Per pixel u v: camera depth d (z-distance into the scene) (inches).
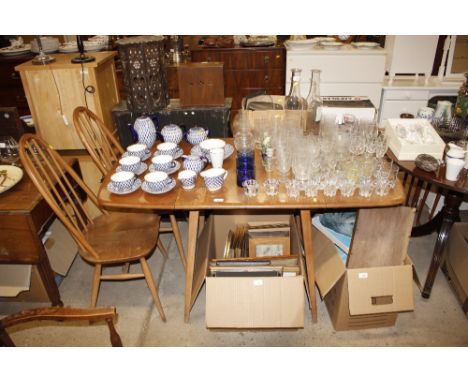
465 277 76.0
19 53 144.8
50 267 77.5
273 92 166.6
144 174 72.4
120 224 80.5
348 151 73.4
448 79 139.3
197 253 82.4
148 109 95.7
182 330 76.7
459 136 81.8
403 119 82.5
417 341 72.7
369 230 65.2
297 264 75.4
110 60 102.0
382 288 66.9
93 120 88.6
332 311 76.0
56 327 78.0
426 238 101.0
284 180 67.3
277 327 67.6
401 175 124.8
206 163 74.7
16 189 74.9
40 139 73.0
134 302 83.9
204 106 97.1
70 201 75.5
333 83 141.9
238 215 92.1
